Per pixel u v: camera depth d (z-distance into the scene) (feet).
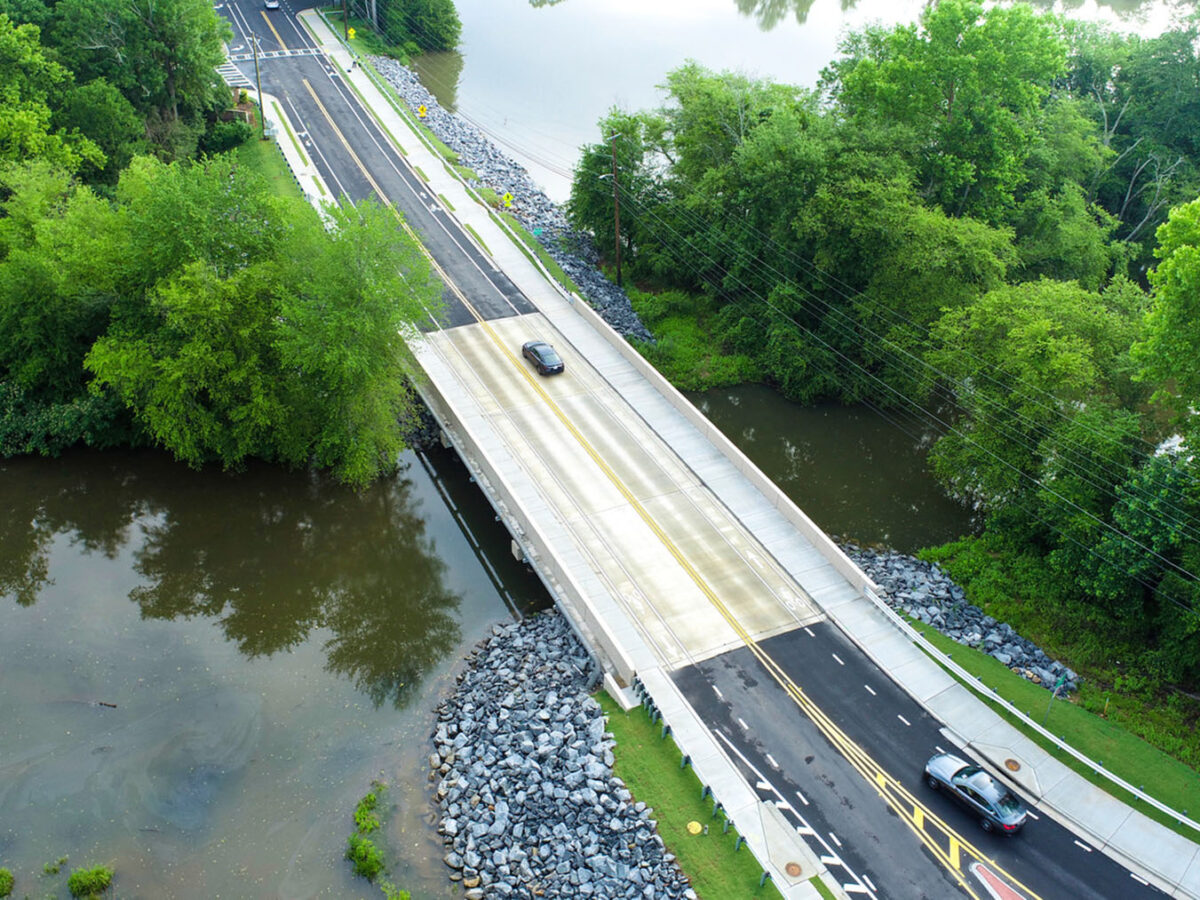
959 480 179.42
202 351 162.50
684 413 189.57
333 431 172.86
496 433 183.01
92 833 119.34
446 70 398.01
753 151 216.13
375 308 165.89
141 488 184.24
